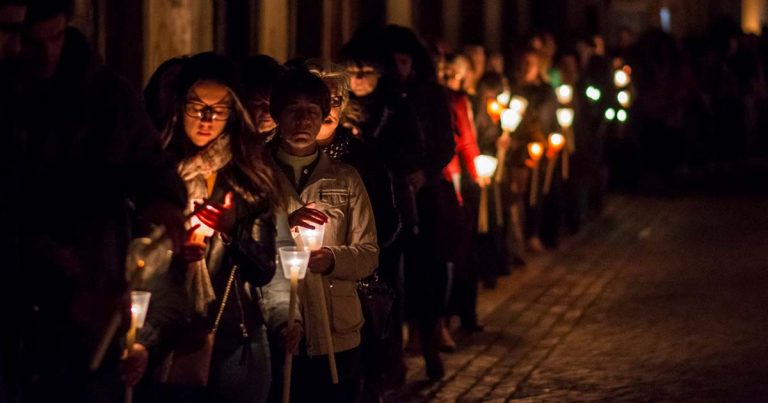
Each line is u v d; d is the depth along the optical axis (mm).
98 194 8875
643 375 16641
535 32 27203
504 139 21938
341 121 14000
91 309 8664
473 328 19438
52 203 8805
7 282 8797
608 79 32781
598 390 15867
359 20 27703
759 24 67938
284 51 22859
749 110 47719
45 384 8844
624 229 31047
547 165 26375
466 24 36000
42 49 8609
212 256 9914
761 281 23609
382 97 14641
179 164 9867
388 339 13109
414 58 16094
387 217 12312
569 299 22156
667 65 41312
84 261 8781
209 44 19781
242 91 9891
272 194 10031
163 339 9773
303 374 10938
